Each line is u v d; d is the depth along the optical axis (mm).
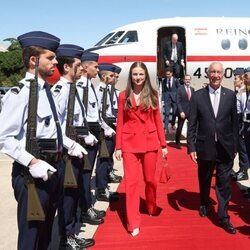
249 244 4008
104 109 5363
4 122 2516
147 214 4996
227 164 4496
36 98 2555
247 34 13391
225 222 4414
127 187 4398
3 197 5867
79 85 4422
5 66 36438
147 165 4648
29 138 2555
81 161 3855
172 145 10211
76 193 3811
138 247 3955
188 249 3898
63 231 3779
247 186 6312
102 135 5312
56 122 2783
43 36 2639
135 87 4496
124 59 12836
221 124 4461
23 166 2592
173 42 12719
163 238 4191
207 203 4930
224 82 13234
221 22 13531
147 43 13023
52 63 2680
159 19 13625
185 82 9594
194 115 4633
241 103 6316
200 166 4781
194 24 13359
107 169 5609
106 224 4629
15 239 4246
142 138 4516
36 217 2535
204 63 12984
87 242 3969
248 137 5414
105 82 5555
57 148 2779
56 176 2801
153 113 4613
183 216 4918
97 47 13484
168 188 6250
